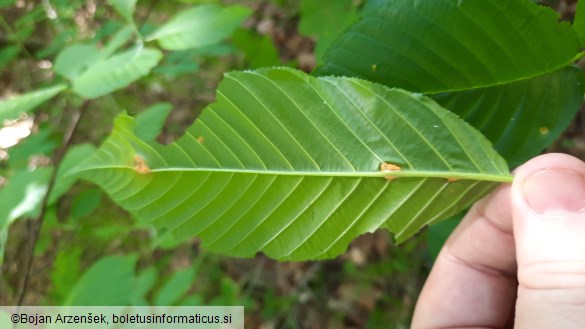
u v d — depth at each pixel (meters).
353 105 0.17
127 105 0.45
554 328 0.16
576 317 0.16
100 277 0.21
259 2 0.47
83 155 0.24
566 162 0.17
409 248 0.38
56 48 0.32
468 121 0.18
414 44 0.17
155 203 0.17
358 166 0.17
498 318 0.22
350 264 0.42
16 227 0.34
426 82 0.17
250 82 0.17
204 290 0.44
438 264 0.23
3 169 0.34
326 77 0.17
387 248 0.40
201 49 0.29
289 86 0.17
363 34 0.18
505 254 0.21
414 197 0.17
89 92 0.19
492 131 0.17
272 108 0.17
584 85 0.17
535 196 0.17
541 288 0.16
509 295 0.22
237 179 0.17
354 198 0.17
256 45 0.26
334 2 0.25
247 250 0.18
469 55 0.17
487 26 0.17
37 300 0.38
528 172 0.17
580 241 0.16
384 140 0.17
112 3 0.21
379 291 0.41
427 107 0.16
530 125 0.17
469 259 0.22
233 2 0.48
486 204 0.20
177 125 0.47
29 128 0.37
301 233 0.18
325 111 0.17
